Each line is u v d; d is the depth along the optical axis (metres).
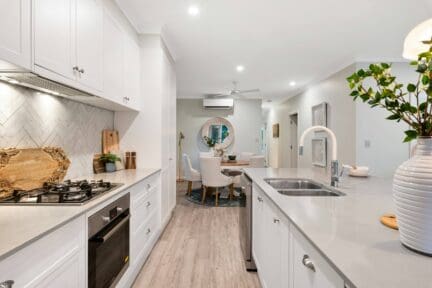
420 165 0.75
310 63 4.16
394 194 0.83
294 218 1.08
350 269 0.65
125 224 1.86
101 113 2.73
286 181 2.26
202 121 7.29
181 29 2.92
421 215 0.73
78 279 1.25
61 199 1.39
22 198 1.45
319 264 0.85
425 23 0.87
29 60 1.22
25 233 0.95
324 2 2.35
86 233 1.32
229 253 2.67
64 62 1.51
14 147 1.57
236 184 5.87
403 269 0.65
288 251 1.21
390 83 0.86
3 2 1.07
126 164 2.95
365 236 0.88
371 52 3.66
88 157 2.48
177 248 2.78
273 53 3.69
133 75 2.77
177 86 5.89
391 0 2.32
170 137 3.70
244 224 2.54
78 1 1.66
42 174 1.74
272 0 2.32
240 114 7.31
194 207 4.43
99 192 1.61
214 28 2.89
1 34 1.05
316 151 5.20
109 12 2.16
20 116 1.61
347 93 4.14
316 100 5.27
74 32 1.62
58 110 2.01
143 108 3.02
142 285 2.06
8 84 1.51
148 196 2.51
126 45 2.56
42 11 1.31
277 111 8.46
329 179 2.22
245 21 2.72
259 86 5.85
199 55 3.78
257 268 2.11
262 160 4.98
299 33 3.02
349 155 4.08
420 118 0.78
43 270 0.99
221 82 5.45
